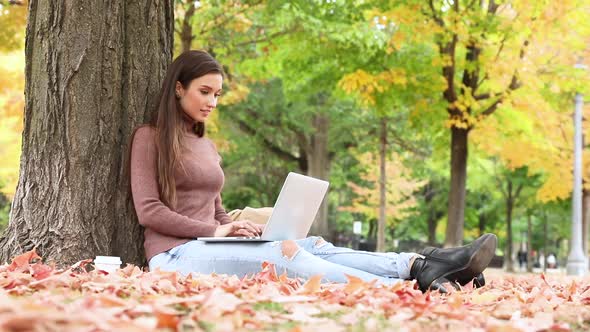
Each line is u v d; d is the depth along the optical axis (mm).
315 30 13805
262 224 5168
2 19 12180
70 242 4883
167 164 4711
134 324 2096
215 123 19797
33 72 5074
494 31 13938
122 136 5086
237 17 14305
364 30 14453
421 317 2947
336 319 2779
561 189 22469
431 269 4227
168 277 3750
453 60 14750
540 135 17172
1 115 15047
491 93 15742
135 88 5141
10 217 5062
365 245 33812
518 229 48344
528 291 4980
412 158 26859
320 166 25781
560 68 15523
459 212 15719
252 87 25078
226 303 2588
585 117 20906
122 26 5137
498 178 32062
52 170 4957
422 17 13797
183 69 4824
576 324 3096
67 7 5004
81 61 4980
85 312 2023
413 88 15172
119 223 5016
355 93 16859
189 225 4645
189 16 13117
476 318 2896
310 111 24391
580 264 20969
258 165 29609
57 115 4977
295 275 4305
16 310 2029
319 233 25719
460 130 15805
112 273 3783
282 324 2588
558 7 13734
